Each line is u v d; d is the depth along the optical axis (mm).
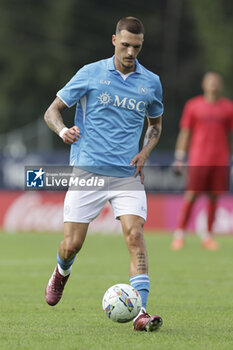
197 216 67250
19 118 120625
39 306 27125
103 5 157375
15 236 63312
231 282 34156
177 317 24594
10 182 70688
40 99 154000
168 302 28141
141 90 23203
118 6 157750
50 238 61250
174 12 156000
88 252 49469
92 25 155375
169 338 20562
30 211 70250
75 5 153875
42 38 152750
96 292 30859
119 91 23000
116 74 23016
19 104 152125
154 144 24344
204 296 29734
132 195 22938
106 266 40812
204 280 34812
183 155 48156
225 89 138750
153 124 24703
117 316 21297
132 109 23125
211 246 50906
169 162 67375
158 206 68375
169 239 59969
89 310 26219
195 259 44188
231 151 86500
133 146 23406
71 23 153250
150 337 20688
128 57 22469
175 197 68062
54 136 114312
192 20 154750
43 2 154750
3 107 146375
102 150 23047
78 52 153375
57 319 24219
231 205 66188
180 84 151875
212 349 19125
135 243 22359
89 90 23047
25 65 151250
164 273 37531
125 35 22359
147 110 24312
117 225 68125
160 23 156875
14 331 21844
